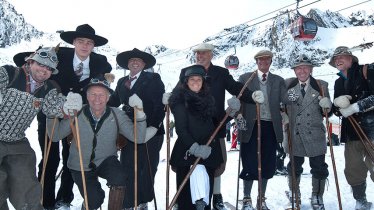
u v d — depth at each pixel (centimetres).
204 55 478
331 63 509
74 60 457
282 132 484
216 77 481
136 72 473
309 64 493
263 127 480
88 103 400
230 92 495
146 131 427
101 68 477
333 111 493
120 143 425
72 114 376
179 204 392
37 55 354
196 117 389
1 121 346
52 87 377
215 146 400
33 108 356
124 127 403
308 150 490
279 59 17050
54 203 447
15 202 357
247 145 486
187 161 389
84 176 378
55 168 445
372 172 475
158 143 484
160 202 568
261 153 478
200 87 394
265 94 486
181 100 393
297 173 517
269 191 627
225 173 846
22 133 365
